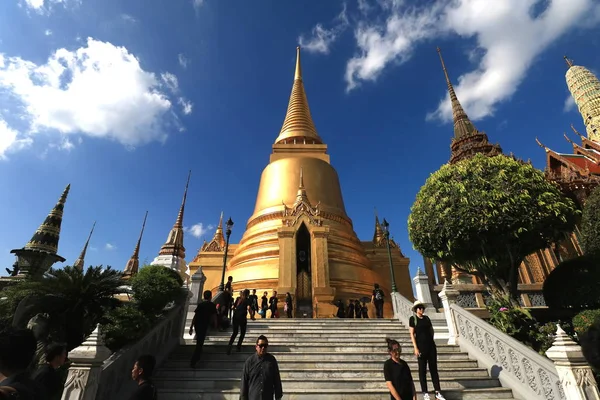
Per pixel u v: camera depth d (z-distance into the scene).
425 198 15.84
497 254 14.31
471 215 13.92
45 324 8.36
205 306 9.95
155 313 9.95
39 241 18.89
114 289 9.78
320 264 22.75
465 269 16.16
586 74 51.62
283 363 9.60
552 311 13.62
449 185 15.15
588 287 12.55
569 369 6.31
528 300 15.56
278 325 14.39
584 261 13.27
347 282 23.59
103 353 6.08
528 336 10.80
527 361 7.97
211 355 10.14
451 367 9.59
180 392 7.86
